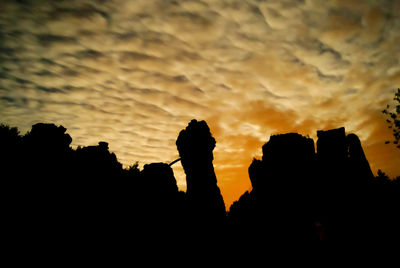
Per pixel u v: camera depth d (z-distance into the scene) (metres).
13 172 19.12
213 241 23.72
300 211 22.44
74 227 17.30
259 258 20.00
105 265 15.41
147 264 17.53
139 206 24.70
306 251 18.61
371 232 18.00
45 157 23.11
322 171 26.09
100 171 26.61
